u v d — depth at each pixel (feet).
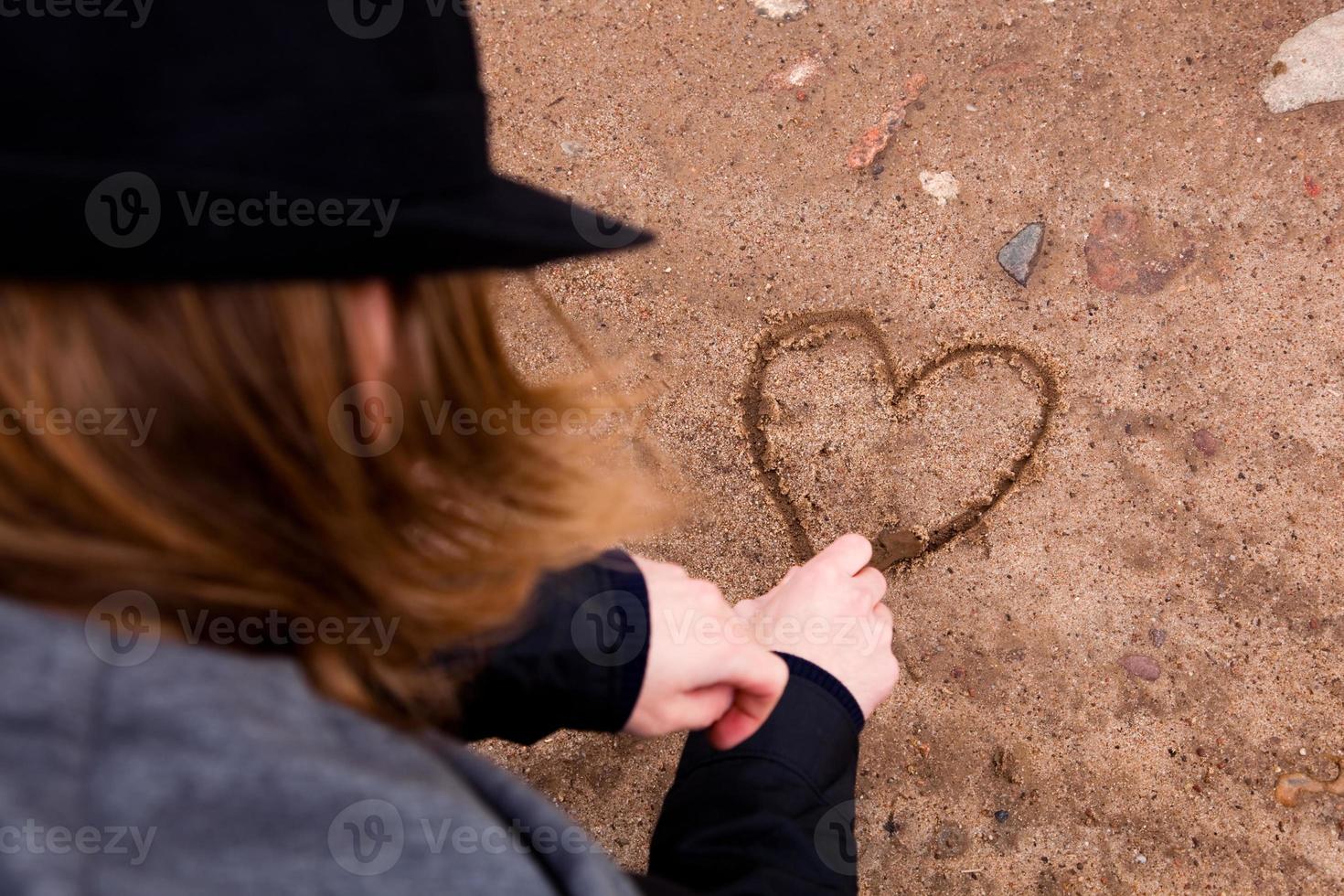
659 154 5.83
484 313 3.76
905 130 5.79
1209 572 5.40
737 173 5.80
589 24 5.97
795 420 5.56
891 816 5.29
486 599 3.87
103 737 2.83
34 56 2.51
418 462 3.76
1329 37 5.73
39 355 2.83
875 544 5.46
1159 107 5.74
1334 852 5.21
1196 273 5.60
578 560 4.23
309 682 3.58
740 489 5.52
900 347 5.60
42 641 2.79
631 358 5.64
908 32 5.87
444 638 3.86
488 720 4.40
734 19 5.94
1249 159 5.68
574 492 3.93
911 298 5.64
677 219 5.76
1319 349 5.52
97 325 2.86
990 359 5.57
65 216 2.54
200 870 2.90
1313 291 5.57
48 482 2.99
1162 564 5.41
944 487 5.49
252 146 2.77
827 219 5.73
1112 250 5.64
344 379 3.31
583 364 5.65
